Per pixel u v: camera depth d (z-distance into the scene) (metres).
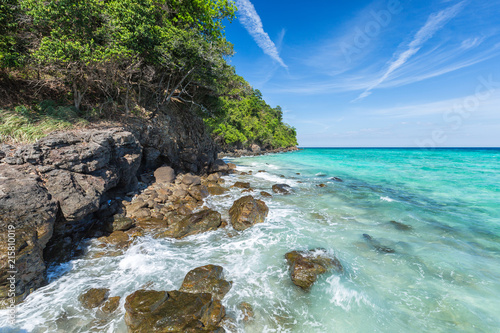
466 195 13.85
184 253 6.63
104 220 7.74
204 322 4.06
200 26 14.70
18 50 8.75
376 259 6.45
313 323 4.23
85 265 5.88
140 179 12.41
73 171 6.84
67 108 10.09
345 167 28.22
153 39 11.45
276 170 24.84
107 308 4.39
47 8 7.72
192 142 17.69
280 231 8.18
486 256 6.64
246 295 4.91
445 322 4.23
